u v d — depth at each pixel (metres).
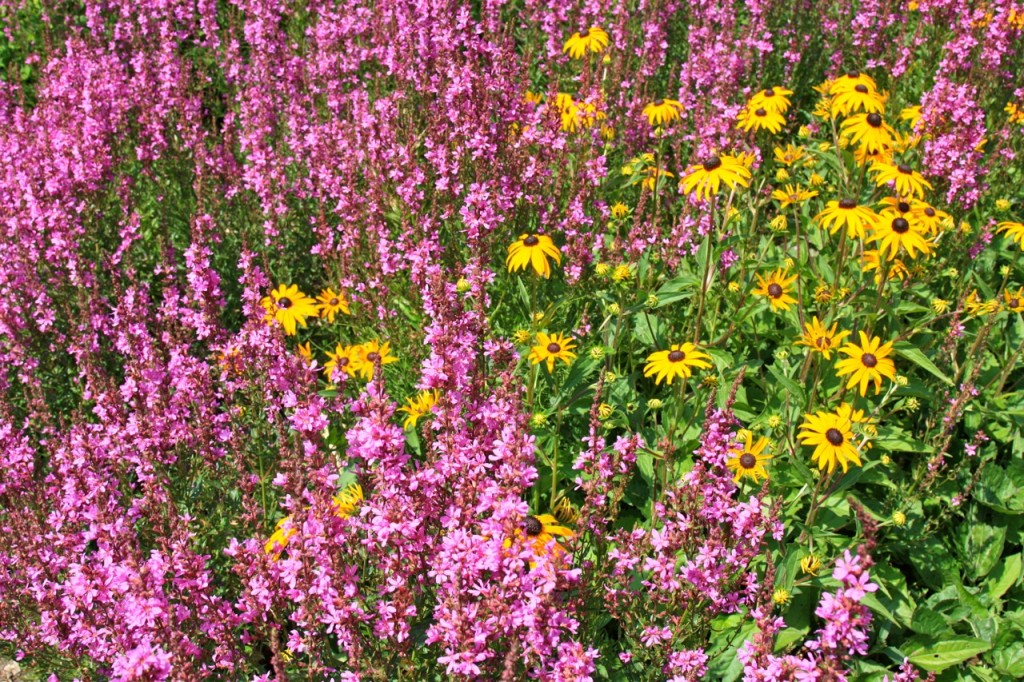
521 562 3.06
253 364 4.68
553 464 4.64
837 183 6.30
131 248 6.50
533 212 6.18
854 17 8.66
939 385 5.15
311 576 3.26
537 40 8.62
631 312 5.04
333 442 4.95
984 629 4.31
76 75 7.63
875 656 4.37
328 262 6.31
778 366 5.22
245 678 3.73
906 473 5.04
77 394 5.89
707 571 3.39
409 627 3.44
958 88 5.88
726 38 7.39
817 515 4.62
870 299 5.18
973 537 4.81
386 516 3.23
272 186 6.68
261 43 7.98
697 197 5.02
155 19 8.58
